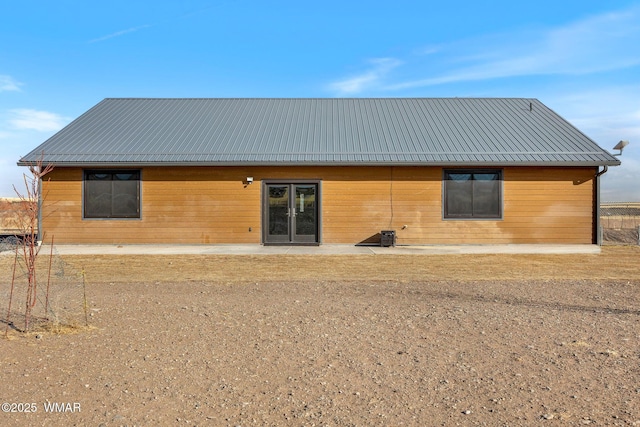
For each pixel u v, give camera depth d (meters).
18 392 4.47
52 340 6.05
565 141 18.30
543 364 5.19
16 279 10.27
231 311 7.55
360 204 17.77
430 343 5.90
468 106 21.58
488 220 17.77
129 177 17.91
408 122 20.02
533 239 17.75
